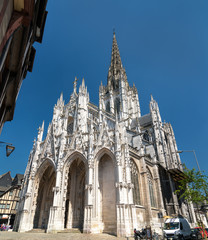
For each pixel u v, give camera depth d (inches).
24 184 1601.9
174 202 1768.0
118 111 3481.8
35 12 373.4
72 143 1449.3
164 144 2265.0
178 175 1971.0
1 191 2278.5
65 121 1637.6
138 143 1770.4
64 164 1378.0
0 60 264.2
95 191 1232.2
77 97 1984.5
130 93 3737.7
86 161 1316.4
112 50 4724.4
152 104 2603.3
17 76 398.9
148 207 1363.2
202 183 1101.1
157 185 1663.4
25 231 1310.3
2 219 2103.8
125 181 1198.3
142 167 1520.7
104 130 1416.1
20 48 352.8
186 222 1127.6
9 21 290.5
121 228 1032.8
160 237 1051.9
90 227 1083.9
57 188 1274.6
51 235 1031.6
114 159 1266.0
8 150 678.5
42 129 1780.3
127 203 1131.3
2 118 475.5
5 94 433.7
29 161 1771.7
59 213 1217.4
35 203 1446.9
